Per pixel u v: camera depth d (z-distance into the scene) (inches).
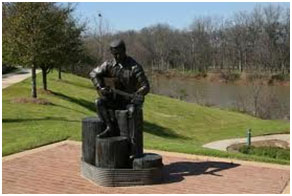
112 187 418.9
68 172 466.0
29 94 1205.7
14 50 1053.8
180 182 435.8
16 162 505.4
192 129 1224.2
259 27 3398.1
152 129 1142.3
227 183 435.2
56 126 783.7
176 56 3656.5
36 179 441.1
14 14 1058.1
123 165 429.7
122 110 440.5
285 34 3193.9
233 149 836.0
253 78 2751.0
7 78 1706.4
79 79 2003.0
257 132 1132.5
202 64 3558.1
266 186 428.5
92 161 446.3
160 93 2112.5
